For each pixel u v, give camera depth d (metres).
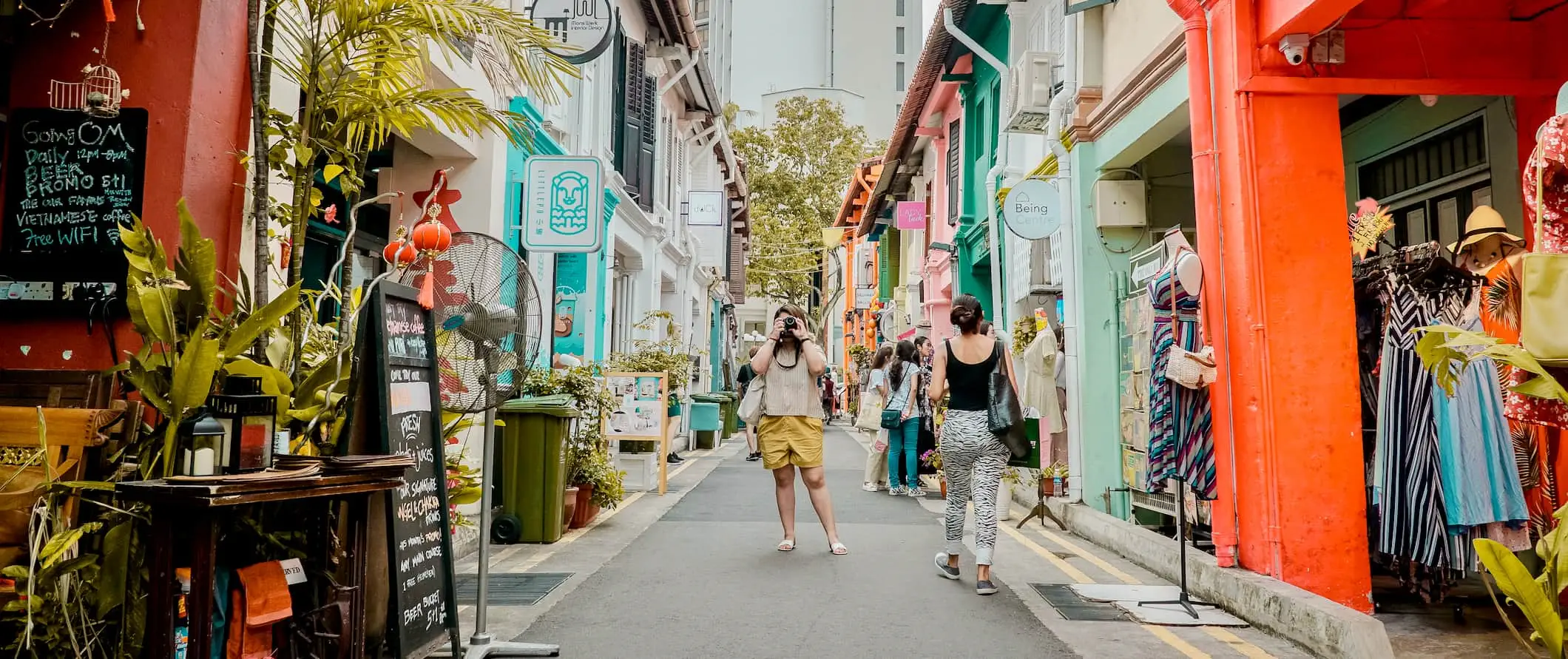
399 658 3.59
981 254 15.10
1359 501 5.29
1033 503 9.90
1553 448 5.44
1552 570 2.97
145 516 3.26
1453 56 5.54
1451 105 6.51
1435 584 5.34
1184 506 5.77
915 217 20.31
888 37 67.56
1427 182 6.88
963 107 16.52
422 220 4.27
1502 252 5.29
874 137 66.75
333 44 4.21
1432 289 5.04
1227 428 5.59
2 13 4.21
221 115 4.38
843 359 41.22
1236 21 5.48
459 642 4.17
